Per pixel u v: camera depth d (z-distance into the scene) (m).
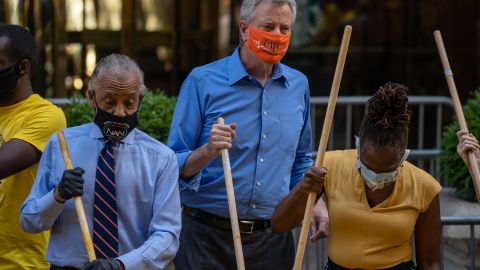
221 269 5.36
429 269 4.67
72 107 7.53
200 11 11.03
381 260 4.56
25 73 5.15
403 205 4.55
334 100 4.39
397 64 12.43
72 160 4.41
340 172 4.65
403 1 12.40
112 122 4.36
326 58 12.34
